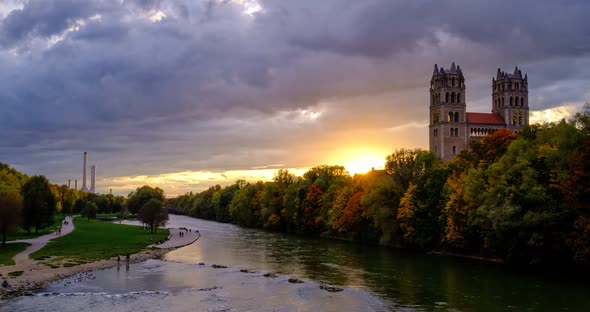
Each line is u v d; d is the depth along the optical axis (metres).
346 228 144.75
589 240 71.81
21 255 100.56
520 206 83.62
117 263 96.06
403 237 123.81
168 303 62.44
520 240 86.88
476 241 104.75
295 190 190.75
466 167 110.88
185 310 59.03
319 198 174.50
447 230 103.69
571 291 67.12
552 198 81.12
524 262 90.75
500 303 60.91
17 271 81.75
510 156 91.38
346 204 150.38
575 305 59.66
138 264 95.94
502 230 85.62
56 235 144.38
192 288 71.75
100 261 97.44
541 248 85.00
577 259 74.81
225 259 104.44
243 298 65.25
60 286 72.56
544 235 81.44
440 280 76.38
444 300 62.75
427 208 113.75
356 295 66.31
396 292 67.88
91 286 72.88
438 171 115.88
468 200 96.12
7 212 109.88
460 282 74.44
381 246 129.50
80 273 83.75
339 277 80.19
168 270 88.19
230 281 77.31
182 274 83.75
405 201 118.19
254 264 96.38
